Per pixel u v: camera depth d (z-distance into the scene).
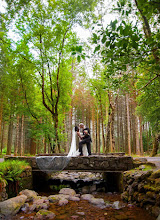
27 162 6.75
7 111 14.16
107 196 5.61
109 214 3.75
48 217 3.62
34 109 12.30
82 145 8.11
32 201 4.74
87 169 6.43
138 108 9.84
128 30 2.12
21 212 3.94
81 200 4.96
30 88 11.77
